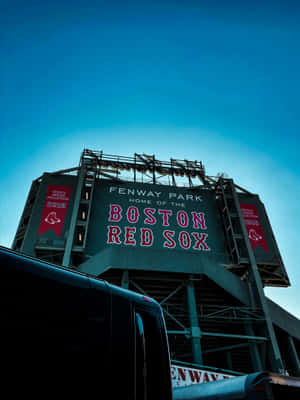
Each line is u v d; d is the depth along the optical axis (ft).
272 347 101.50
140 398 14.65
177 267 101.86
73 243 124.47
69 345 13.61
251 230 148.15
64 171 153.69
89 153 164.25
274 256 141.28
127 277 99.09
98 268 101.45
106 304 16.25
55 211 135.95
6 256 13.76
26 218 141.69
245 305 112.16
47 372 12.41
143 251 103.19
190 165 173.68
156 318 18.19
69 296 14.94
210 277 102.89
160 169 167.43
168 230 137.18
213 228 143.13
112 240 129.80
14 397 11.20
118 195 147.23
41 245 124.06
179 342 106.93
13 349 11.94
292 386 21.66
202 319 105.91
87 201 139.03
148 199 148.05
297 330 119.44
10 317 12.41
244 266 130.62
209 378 68.69
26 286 13.60
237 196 156.04
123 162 164.45
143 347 16.19
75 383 12.98
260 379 20.63
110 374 14.20
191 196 154.51
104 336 15.02
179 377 64.18
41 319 13.30
